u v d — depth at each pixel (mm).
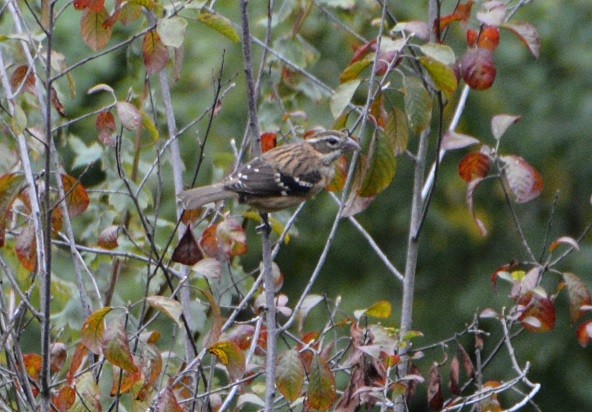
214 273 9141
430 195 10211
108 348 8438
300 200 11391
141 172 12445
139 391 8844
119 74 20828
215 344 8945
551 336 23531
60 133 13516
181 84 21297
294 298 24219
